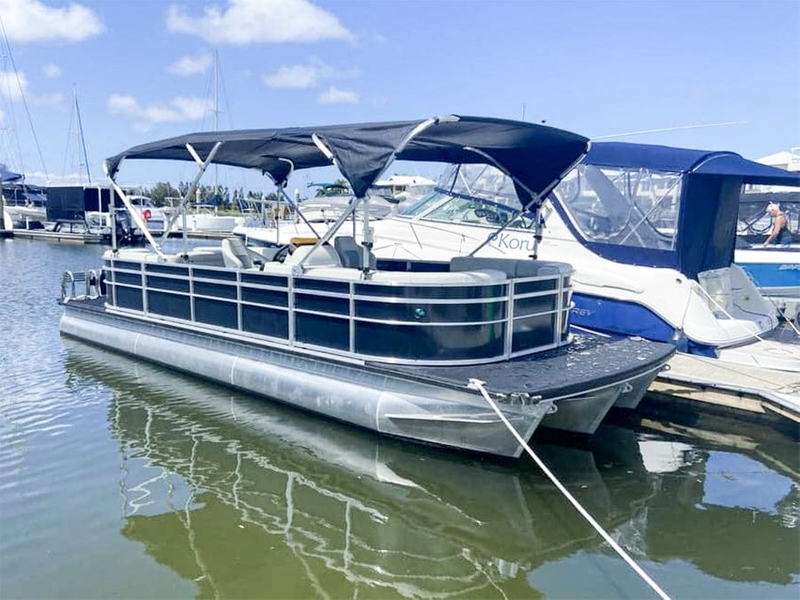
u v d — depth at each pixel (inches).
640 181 311.6
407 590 143.9
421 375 200.4
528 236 346.0
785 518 178.9
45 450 215.0
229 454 212.7
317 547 160.2
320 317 229.8
